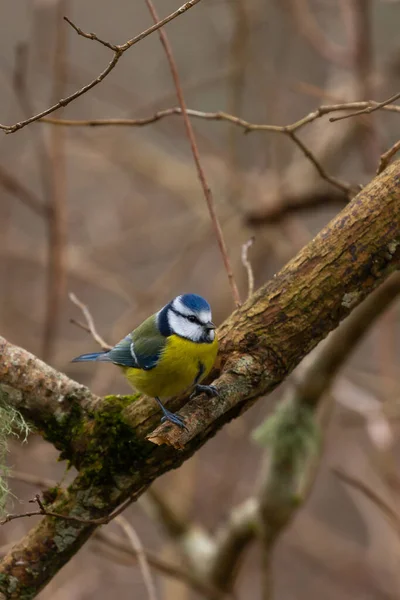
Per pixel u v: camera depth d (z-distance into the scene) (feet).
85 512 17.66
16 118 45.03
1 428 17.49
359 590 45.88
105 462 17.63
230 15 42.60
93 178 52.21
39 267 48.01
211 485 44.50
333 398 32.35
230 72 39.83
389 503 37.50
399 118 43.42
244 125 22.17
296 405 27.81
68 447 18.16
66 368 37.83
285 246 38.83
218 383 17.25
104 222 49.78
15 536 36.60
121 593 48.06
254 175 42.60
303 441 27.73
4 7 51.08
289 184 37.22
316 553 45.57
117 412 17.94
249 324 18.08
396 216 17.29
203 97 49.78
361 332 26.14
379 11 47.50
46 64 41.24
